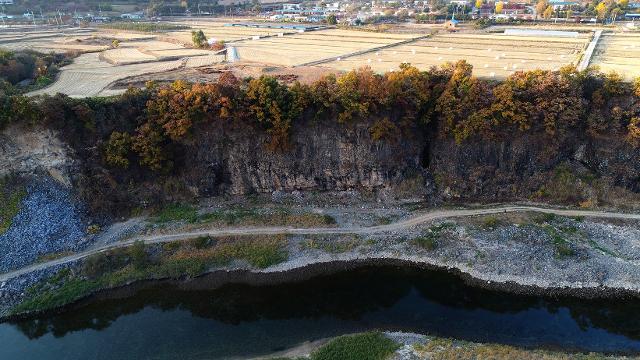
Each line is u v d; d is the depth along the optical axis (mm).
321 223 65375
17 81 82750
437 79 71625
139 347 47094
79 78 85125
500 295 52938
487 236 61219
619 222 63094
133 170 67188
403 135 71188
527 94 68125
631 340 45938
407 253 59969
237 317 51156
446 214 67125
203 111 65812
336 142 70312
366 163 71062
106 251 58562
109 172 65875
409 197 71125
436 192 71688
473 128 68062
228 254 59625
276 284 56188
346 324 49656
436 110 69750
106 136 66000
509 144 70500
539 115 67938
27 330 49969
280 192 72438
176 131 65562
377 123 68375
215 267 58344
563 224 63156
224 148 69625
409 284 55531
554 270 55000
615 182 68500
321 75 83188
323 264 58938
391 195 71500
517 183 70500
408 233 63156
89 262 56062
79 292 53719
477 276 55719
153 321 50844
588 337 46500
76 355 46281
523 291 53156
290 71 88125
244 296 54438
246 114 66688
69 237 59875
